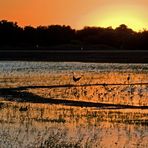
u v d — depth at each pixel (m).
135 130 56.00
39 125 58.69
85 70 149.75
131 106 72.94
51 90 93.81
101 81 112.00
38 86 100.69
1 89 95.06
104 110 69.62
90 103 75.81
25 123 60.03
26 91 92.06
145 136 52.78
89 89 95.56
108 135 53.12
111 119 62.62
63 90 93.69
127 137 52.38
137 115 65.56
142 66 172.62
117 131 55.38
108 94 87.50
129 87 99.19
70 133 54.06
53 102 77.44
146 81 112.00
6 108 71.62
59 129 56.38
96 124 59.34
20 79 117.50
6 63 196.00
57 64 186.12
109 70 150.38
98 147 48.12
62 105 74.44
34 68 160.25
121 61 199.25
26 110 69.75
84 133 54.25
